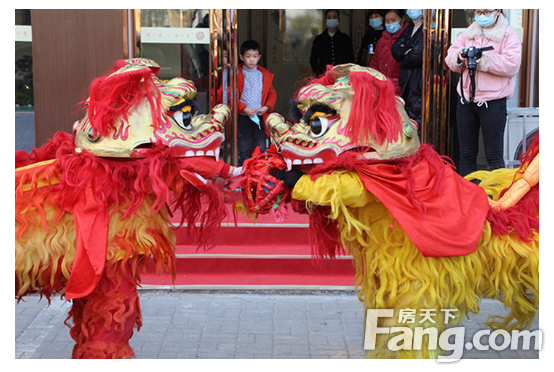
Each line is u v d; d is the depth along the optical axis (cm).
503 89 451
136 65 236
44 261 220
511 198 255
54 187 223
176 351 318
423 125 522
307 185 227
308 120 235
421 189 225
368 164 230
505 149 524
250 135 578
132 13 496
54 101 494
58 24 487
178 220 433
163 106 233
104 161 226
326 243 258
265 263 424
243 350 320
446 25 506
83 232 216
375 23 668
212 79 513
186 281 415
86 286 217
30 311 384
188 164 235
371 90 228
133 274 227
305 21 866
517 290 254
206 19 507
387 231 233
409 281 229
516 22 555
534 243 239
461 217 226
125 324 232
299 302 395
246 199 252
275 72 878
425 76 516
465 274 232
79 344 252
